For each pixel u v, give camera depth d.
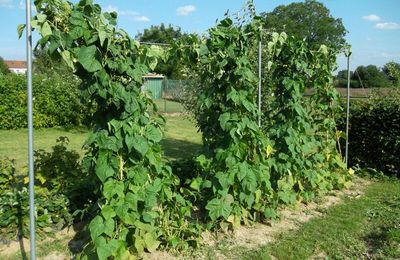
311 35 37.56
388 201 5.72
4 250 3.82
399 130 7.08
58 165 4.91
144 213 3.61
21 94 12.78
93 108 3.64
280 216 4.89
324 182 5.83
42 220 4.09
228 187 4.28
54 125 13.46
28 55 2.76
